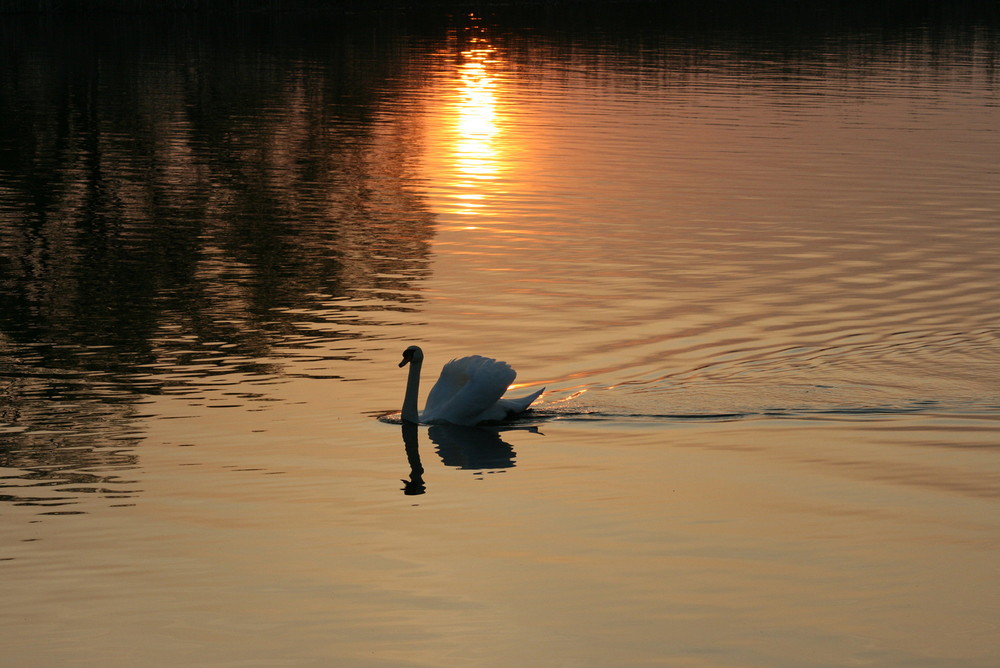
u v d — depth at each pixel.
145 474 14.80
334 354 19.94
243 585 11.75
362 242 28.11
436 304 22.92
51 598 11.48
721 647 10.53
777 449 15.77
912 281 24.70
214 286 24.27
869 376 18.64
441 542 12.81
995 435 16.19
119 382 18.45
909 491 14.27
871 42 75.06
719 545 12.70
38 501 13.90
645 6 94.44
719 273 25.28
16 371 18.89
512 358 19.70
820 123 45.84
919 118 47.38
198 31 73.19
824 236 28.86
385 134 42.75
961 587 11.70
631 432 16.50
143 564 12.24
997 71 62.53
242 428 16.50
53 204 31.84
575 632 10.81
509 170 36.66
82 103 47.97
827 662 10.30
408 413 16.92
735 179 35.69
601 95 51.91
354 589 11.67
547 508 13.80
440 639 10.67
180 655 10.45
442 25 79.31
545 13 88.00
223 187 34.31
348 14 84.38
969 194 33.91
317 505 13.87
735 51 68.88
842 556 12.43
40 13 79.69
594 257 26.61
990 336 20.78
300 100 49.84
